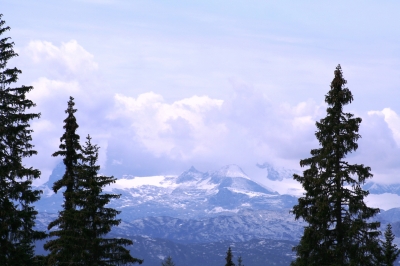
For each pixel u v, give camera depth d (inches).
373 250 4409.5
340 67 4645.7
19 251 4185.5
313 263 4591.5
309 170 4613.7
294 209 4699.8
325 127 4579.2
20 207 4247.0
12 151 4249.5
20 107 4215.1
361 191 4498.0
